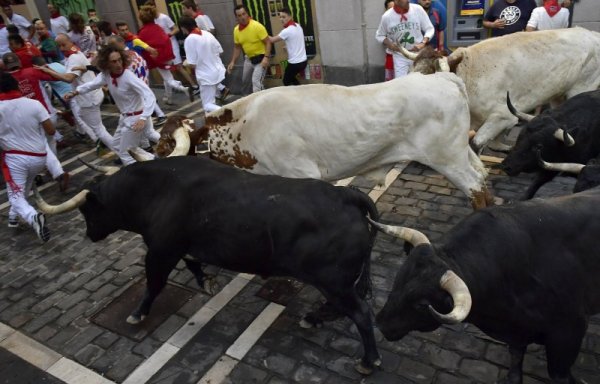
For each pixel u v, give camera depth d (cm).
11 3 1408
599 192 305
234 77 1129
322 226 330
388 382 351
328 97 419
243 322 422
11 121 551
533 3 756
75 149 876
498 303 279
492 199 477
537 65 545
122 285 488
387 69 872
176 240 372
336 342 391
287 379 363
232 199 348
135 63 788
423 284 260
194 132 439
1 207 689
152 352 402
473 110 561
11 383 388
